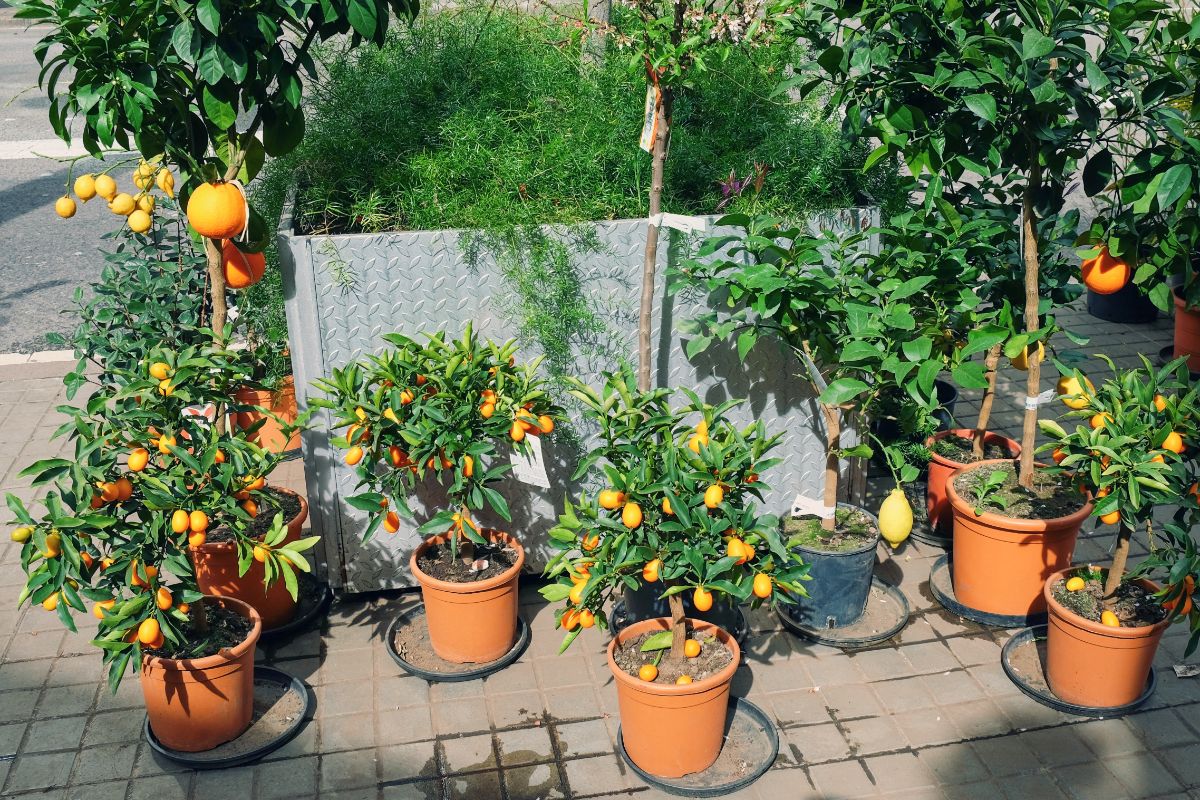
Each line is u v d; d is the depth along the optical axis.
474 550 4.14
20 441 5.83
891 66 3.58
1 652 4.20
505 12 5.27
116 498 3.39
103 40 3.27
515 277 4.13
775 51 4.98
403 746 3.73
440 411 3.67
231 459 3.50
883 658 4.16
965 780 3.54
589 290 4.23
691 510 3.33
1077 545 4.84
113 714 3.89
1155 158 3.41
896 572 4.71
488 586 3.92
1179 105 4.51
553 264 4.14
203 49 3.24
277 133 3.77
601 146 4.54
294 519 4.19
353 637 4.31
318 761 3.66
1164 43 3.42
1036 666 4.06
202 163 3.71
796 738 3.74
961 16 3.38
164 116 3.67
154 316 4.86
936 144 3.54
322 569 4.56
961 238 4.16
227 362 3.69
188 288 5.09
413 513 4.36
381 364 3.79
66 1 3.27
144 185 3.78
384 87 4.76
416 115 4.77
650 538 3.31
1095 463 3.50
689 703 3.36
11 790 3.53
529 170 4.38
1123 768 3.57
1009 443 4.92
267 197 4.91
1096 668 3.71
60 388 6.46
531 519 4.49
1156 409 3.68
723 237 3.90
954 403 5.71
